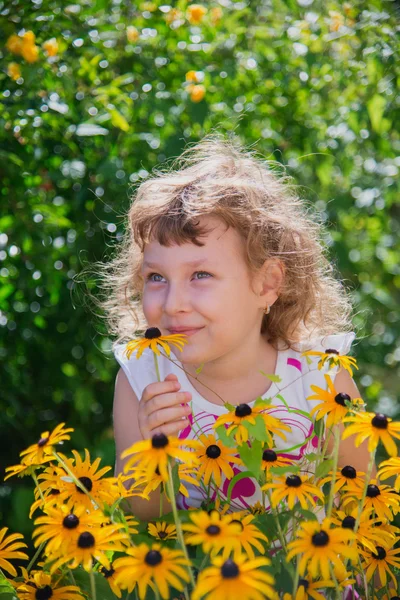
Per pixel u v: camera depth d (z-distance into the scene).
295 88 2.53
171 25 2.45
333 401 1.14
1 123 2.11
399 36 2.46
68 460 1.21
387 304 2.96
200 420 1.53
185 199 1.39
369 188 2.73
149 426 1.24
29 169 2.22
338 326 1.87
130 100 2.23
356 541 1.17
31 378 2.53
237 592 0.81
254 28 2.51
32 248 2.21
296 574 0.96
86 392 2.44
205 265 1.33
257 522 1.12
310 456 1.14
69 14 2.34
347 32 2.46
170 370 1.58
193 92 2.27
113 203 2.31
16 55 2.14
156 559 0.89
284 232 1.57
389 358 3.16
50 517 1.04
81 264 2.32
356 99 2.51
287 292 1.57
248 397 1.53
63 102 2.13
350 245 2.89
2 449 2.58
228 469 1.20
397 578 1.35
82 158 2.30
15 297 2.34
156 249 1.35
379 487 1.23
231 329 1.35
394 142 2.81
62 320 2.45
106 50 2.39
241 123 2.44
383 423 1.03
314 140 2.51
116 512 1.12
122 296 1.85
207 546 0.91
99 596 1.11
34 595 1.10
